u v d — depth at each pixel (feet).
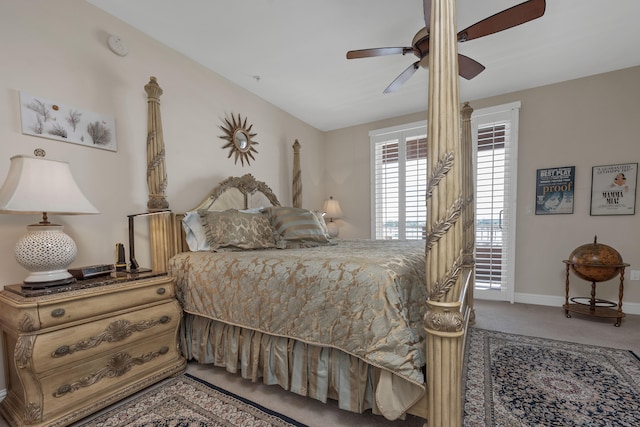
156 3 6.76
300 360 5.22
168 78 8.48
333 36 8.04
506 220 11.83
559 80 10.69
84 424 4.71
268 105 12.38
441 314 3.43
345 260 4.99
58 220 6.19
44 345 4.36
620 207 10.05
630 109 9.84
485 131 12.14
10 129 5.57
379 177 14.70
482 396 5.44
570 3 6.73
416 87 11.09
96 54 6.86
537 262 11.43
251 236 7.98
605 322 9.39
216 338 6.37
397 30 7.79
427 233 3.56
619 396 5.39
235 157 10.74
